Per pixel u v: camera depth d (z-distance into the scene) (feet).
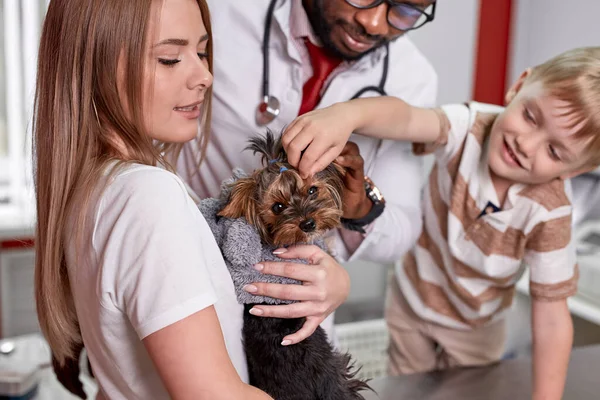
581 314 5.57
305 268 2.50
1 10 6.37
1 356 4.04
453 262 4.17
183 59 2.24
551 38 7.43
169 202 2.03
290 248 2.57
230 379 1.93
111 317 2.06
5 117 6.70
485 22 7.63
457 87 7.74
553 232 3.60
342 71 3.66
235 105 3.59
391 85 3.88
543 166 3.33
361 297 7.85
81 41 2.11
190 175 3.67
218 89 3.62
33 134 2.31
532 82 3.43
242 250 2.35
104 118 2.20
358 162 2.93
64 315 2.38
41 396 3.95
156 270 1.93
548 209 3.59
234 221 2.43
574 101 3.14
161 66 2.19
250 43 3.62
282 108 3.58
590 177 5.20
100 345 2.21
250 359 2.49
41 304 2.41
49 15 2.21
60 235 2.24
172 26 2.16
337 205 2.73
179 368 1.89
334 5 3.21
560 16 7.26
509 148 3.44
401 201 3.96
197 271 1.98
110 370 2.25
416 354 4.78
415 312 4.57
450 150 3.83
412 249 4.58
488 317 4.34
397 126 3.30
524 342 5.99
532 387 3.54
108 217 2.04
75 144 2.17
